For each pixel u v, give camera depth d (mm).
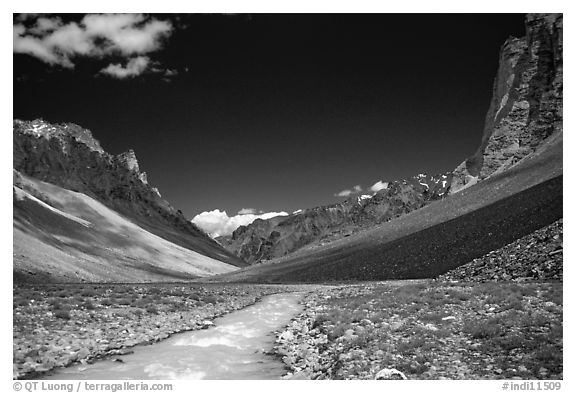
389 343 15375
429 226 101000
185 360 15992
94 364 15141
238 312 30594
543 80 190750
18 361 14359
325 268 91688
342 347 15812
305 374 13664
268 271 119750
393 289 33875
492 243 60500
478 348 14047
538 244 34281
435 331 16281
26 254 146000
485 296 23047
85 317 22219
